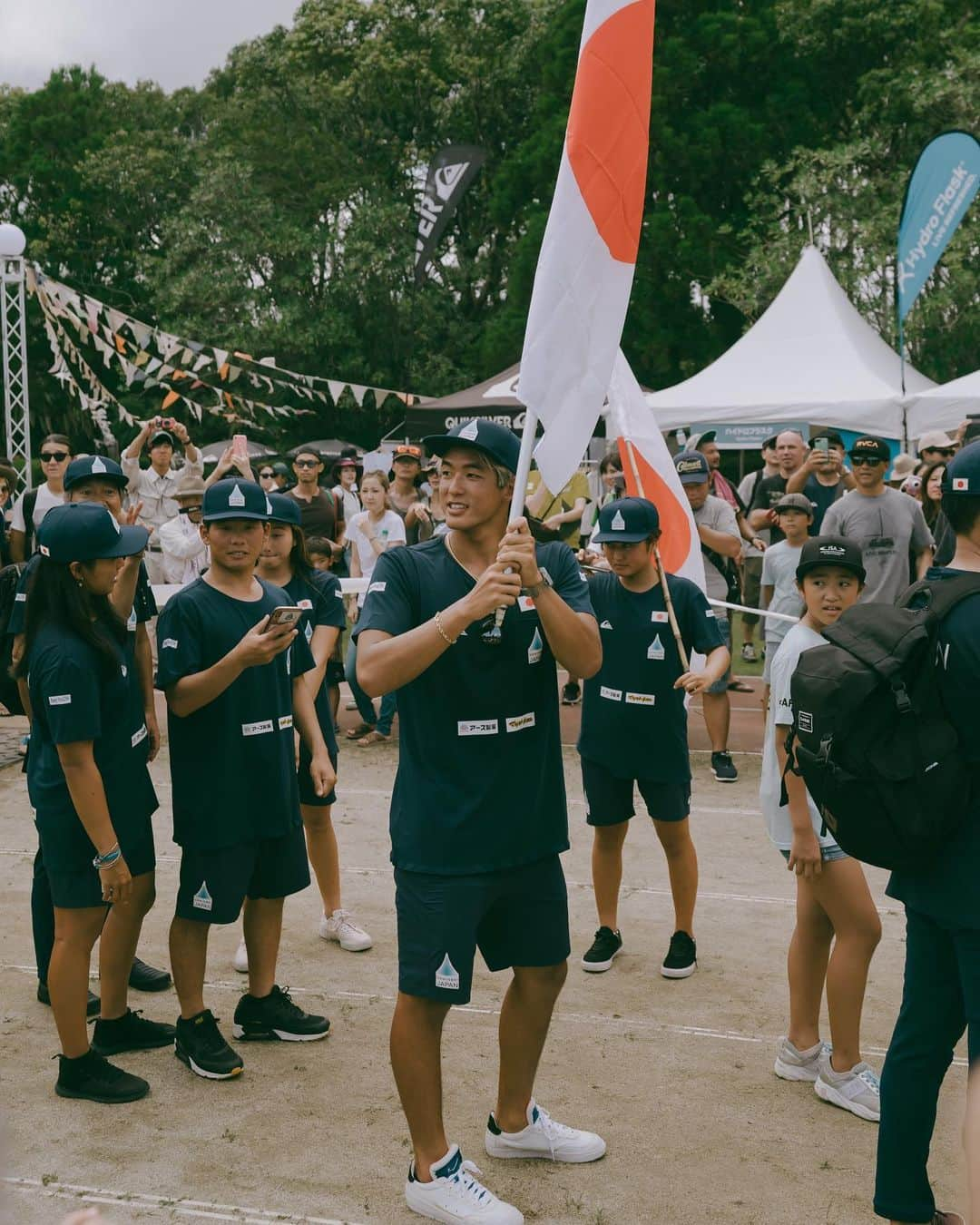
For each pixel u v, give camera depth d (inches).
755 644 501.7
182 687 147.9
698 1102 147.2
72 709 135.2
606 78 120.3
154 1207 124.0
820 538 144.5
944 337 946.7
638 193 123.0
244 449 296.4
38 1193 126.1
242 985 183.5
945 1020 109.0
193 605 152.8
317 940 199.3
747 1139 138.6
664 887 225.9
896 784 103.1
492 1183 129.3
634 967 189.2
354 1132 140.0
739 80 1068.5
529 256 1099.9
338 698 327.3
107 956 157.0
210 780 151.6
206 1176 130.0
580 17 1091.3
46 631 137.1
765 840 253.9
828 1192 127.6
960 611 104.8
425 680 120.0
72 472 198.1
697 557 242.1
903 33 1023.6
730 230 1008.9
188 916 152.6
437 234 1206.9
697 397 562.9
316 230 1218.0
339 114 1322.6
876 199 962.1
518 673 120.6
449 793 120.0
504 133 1311.5
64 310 482.6
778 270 946.1
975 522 109.3
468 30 1290.6
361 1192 127.1
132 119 1503.4
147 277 1295.5
